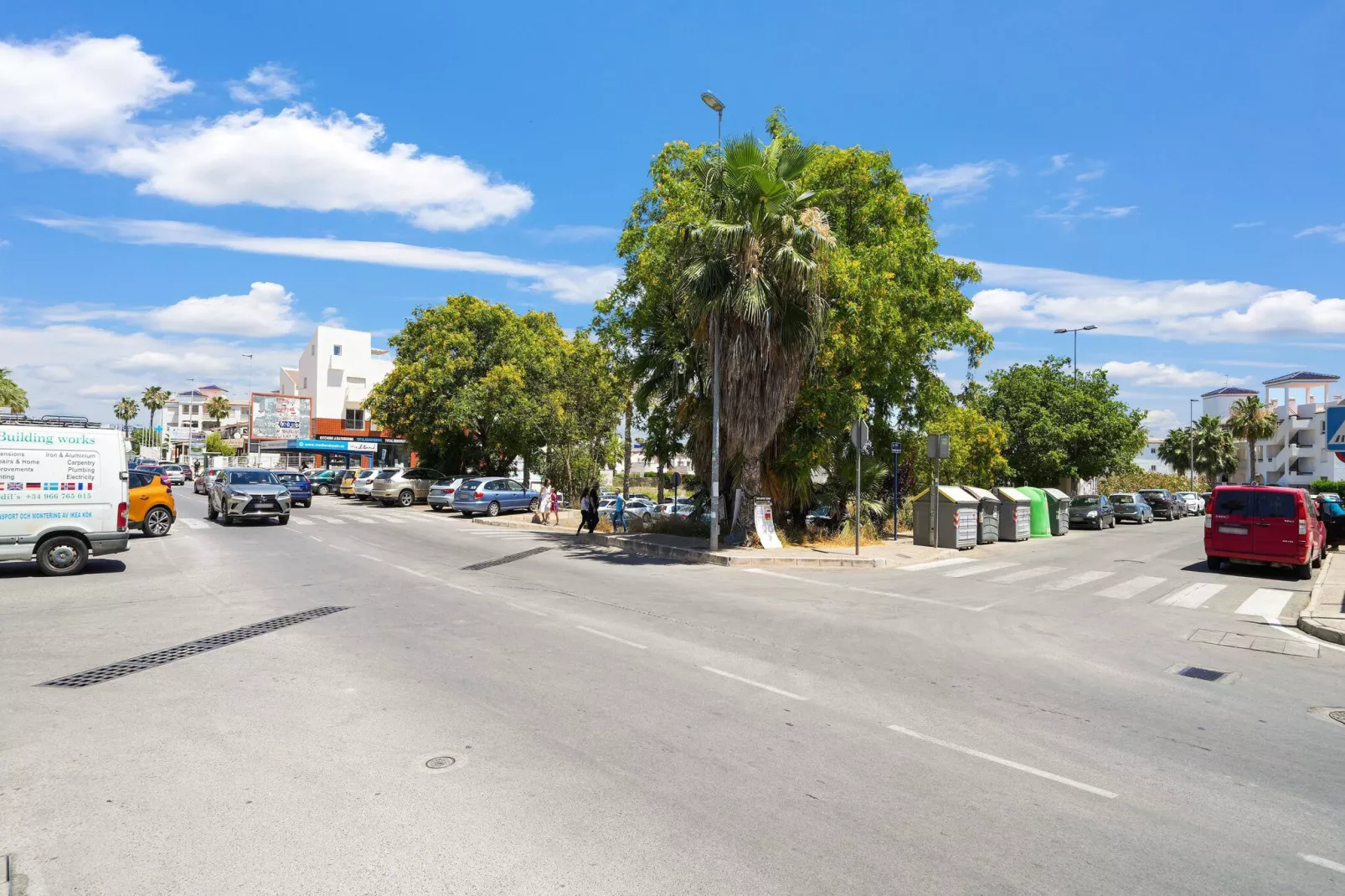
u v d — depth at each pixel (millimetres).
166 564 14844
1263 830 4285
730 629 9305
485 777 4703
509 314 40875
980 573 15820
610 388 29172
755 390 17797
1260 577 15719
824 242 17062
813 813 4328
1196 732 5953
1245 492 16094
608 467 39844
